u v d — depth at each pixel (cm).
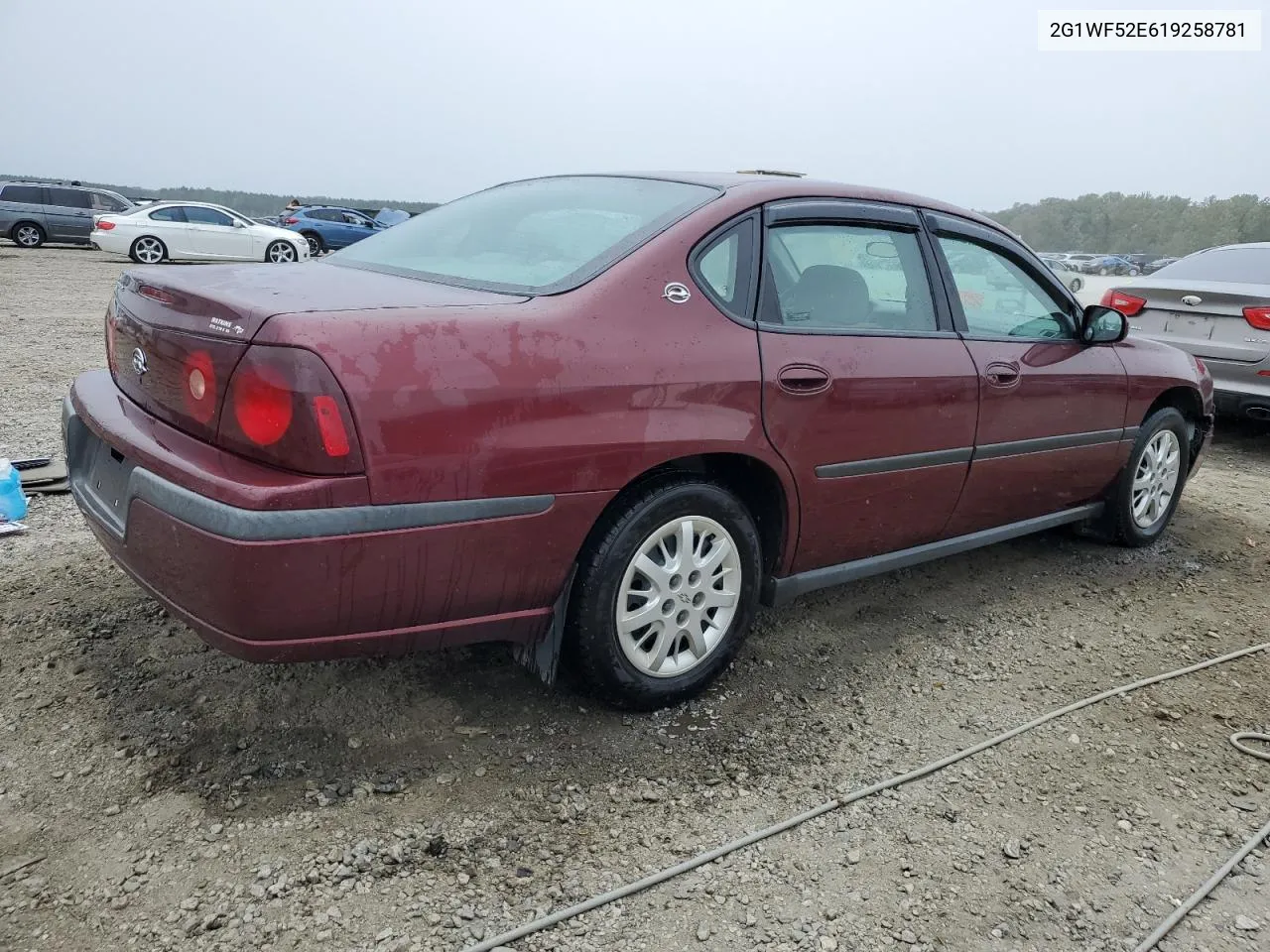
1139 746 298
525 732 278
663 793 256
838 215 321
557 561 252
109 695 279
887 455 322
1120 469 445
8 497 404
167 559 226
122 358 273
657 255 272
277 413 211
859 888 227
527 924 206
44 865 213
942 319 348
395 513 221
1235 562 471
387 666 305
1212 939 218
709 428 270
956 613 390
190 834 226
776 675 326
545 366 240
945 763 279
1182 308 699
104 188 2467
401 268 299
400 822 236
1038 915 221
